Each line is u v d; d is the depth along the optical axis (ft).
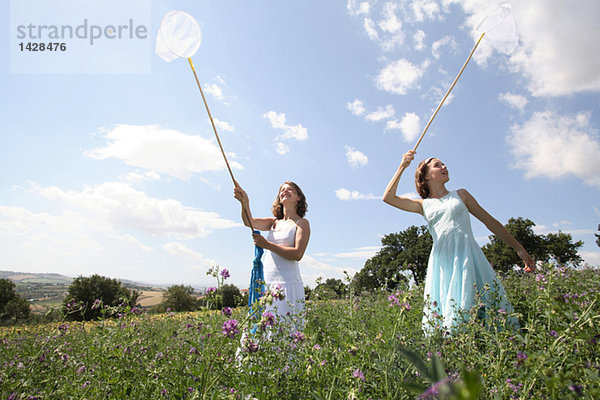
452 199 14.55
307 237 13.48
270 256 13.33
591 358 5.86
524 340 7.94
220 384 7.47
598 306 7.44
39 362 10.69
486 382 6.95
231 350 7.88
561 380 4.54
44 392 8.82
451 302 13.05
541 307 10.32
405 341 8.38
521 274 19.88
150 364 9.13
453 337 9.42
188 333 11.14
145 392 8.27
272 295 8.10
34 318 16.90
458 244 13.79
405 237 142.61
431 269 14.75
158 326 15.23
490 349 8.41
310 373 7.45
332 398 7.18
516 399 6.29
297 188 14.93
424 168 15.94
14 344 13.74
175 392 7.68
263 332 8.50
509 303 11.97
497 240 130.82
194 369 7.33
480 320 11.15
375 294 19.99
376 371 7.83
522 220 125.90
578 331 6.10
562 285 12.28
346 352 7.91
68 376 9.43
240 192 12.71
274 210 15.65
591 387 5.21
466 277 13.11
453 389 1.34
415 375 7.27
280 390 7.47
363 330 10.51
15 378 9.62
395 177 15.62
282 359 8.34
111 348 9.69
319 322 12.66
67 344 12.87
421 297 15.05
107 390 8.38
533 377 5.95
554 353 6.43
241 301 12.99
